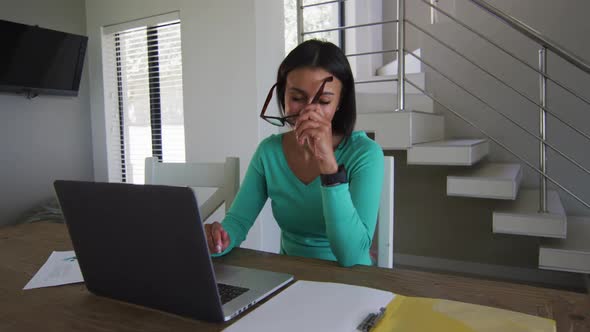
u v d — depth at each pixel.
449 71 2.74
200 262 0.58
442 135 2.68
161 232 0.59
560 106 2.46
